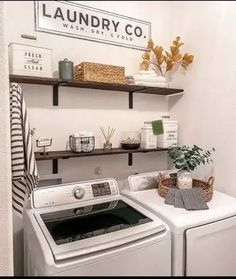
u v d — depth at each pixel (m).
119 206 1.51
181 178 1.61
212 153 1.79
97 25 1.89
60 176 1.77
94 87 1.80
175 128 2.02
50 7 1.72
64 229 1.22
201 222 1.28
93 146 1.71
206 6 1.82
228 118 1.67
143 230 1.18
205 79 1.84
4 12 0.79
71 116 1.79
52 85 1.70
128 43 2.03
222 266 1.37
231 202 1.51
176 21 2.10
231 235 1.39
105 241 1.08
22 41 1.62
